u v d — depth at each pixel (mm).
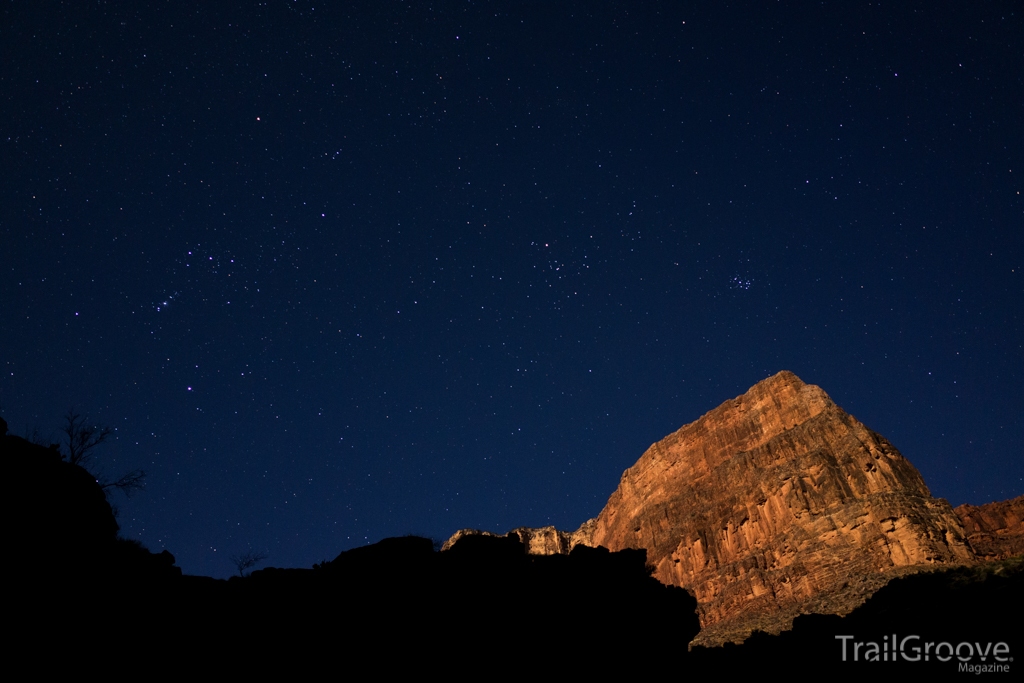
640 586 53125
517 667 43750
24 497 39031
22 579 35281
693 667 50219
